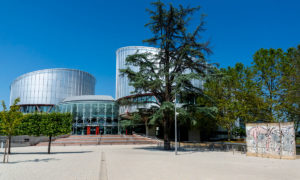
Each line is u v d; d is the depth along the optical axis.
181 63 25.16
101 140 43.66
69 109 61.94
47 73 89.56
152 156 18.44
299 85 20.92
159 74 23.75
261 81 24.36
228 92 29.91
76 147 33.88
